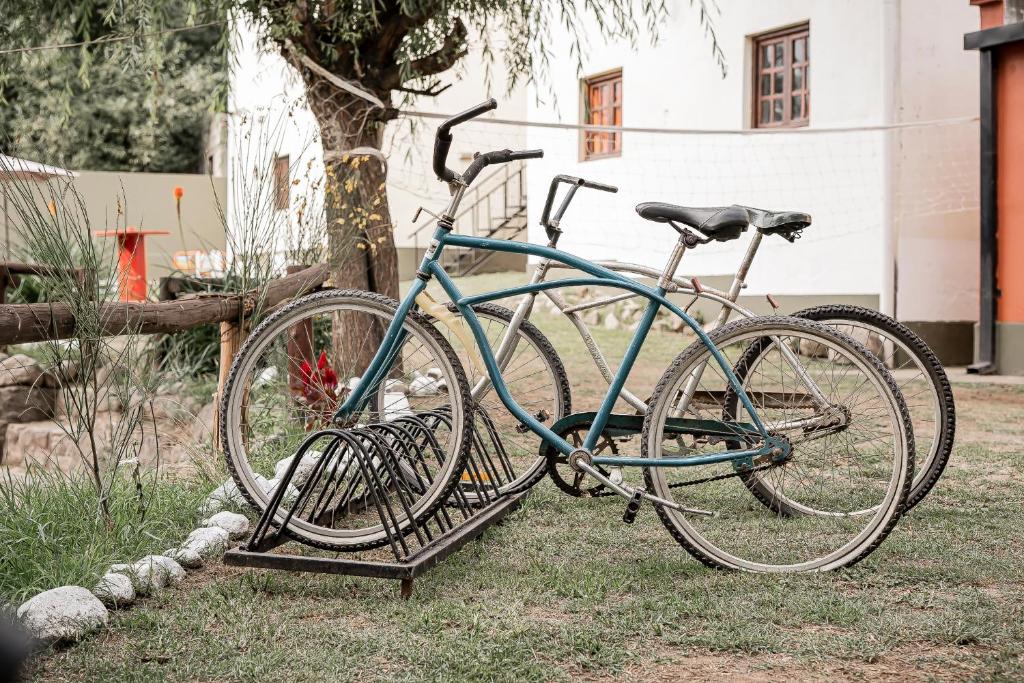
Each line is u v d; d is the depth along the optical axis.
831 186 10.52
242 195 5.39
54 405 7.94
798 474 3.34
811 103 10.67
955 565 2.96
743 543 3.17
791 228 3.03
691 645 2.35
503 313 3.58
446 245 3.01
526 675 2.16
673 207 3.07
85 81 7.16
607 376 3.55
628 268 3.47
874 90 10.02
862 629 2.43
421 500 2.91
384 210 6.80
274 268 5.79
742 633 2.39
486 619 2.50
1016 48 8.87
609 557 3.09
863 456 3.29
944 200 10.32
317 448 4.37
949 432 3.52
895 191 9.94
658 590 2.76
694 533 2.97
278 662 2.23
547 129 13.95
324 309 3.01
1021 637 2.36
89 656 2.27
